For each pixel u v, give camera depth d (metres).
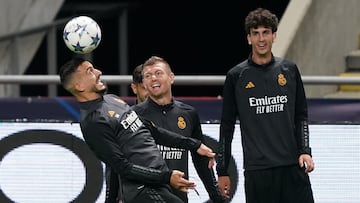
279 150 17.91
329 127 20.91
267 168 17.89
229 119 18.36
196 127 18.17
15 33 29.41
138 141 16.30
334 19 26.77
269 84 17.97
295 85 18.08
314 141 20.92
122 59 38.72
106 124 16.14
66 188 20.84
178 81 20.39
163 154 17.72
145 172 16.06
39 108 20.81
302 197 18.00
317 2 26.39
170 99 17.98
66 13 38.75
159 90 17.72
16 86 29.94
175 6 42.03
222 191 18.45
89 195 20.86
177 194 17.56
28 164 20.81
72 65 16.34
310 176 20.92
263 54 17.94
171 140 17.25
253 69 18.05
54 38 31.16
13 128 20.78
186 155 17.97
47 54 32.53
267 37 17.84
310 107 20.92
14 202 20.81
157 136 17.25
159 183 16.22
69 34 16.88
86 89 16.33
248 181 18.09
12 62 29.62
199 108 20.81
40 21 30.67
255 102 18.00
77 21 16.94
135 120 16.39
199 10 42.38
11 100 20.75
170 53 42.88
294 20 25.95
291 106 18.00
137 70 19.22
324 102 20.92
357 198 20.94
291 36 25.58
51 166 20.83
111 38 40.53
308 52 26.06
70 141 20.81
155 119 17.77
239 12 41.69
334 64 26.80
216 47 42.72
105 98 16.52
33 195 20.83
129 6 39.31
